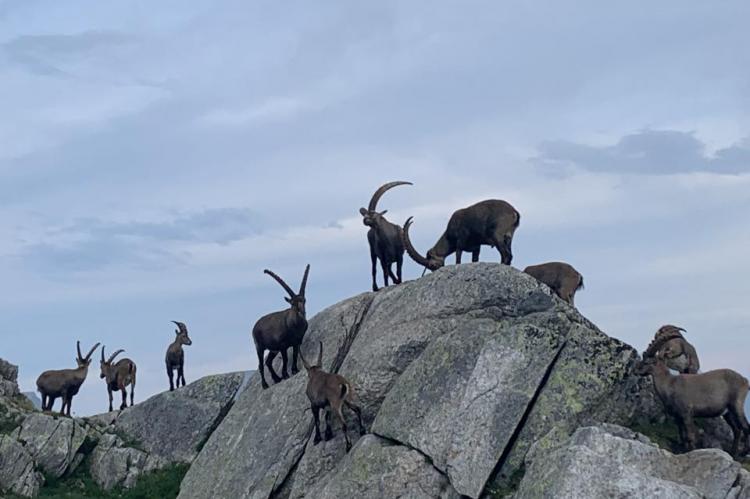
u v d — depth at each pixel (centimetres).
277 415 2480
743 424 1942
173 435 3183
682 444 1997
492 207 2519
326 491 2098
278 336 2548
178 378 3459
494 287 2283
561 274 2411
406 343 2289
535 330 2139
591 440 1830
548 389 2081
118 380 3488
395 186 2734
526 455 1998
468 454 2006
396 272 2725
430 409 2088
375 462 2072
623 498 1700
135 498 2952
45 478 3022
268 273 2558
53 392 3459
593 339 2153
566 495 1716
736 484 1750
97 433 3184
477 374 2092
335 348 2538
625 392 2114
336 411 2195
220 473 2533
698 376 1991
